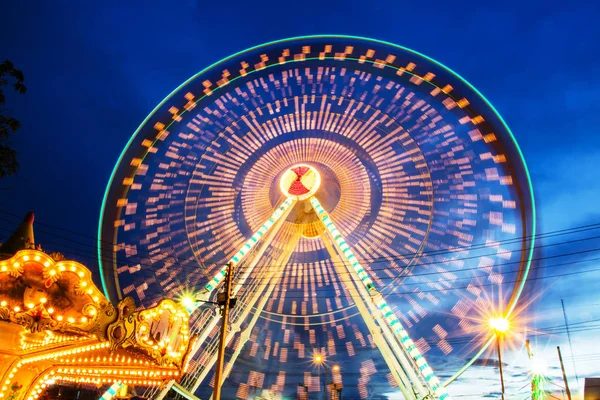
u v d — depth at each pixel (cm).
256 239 2097
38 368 1523
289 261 2475
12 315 1034
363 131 2336
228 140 2338
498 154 2050
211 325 1878
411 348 1692
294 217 2323
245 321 2339
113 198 2027
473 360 1966
